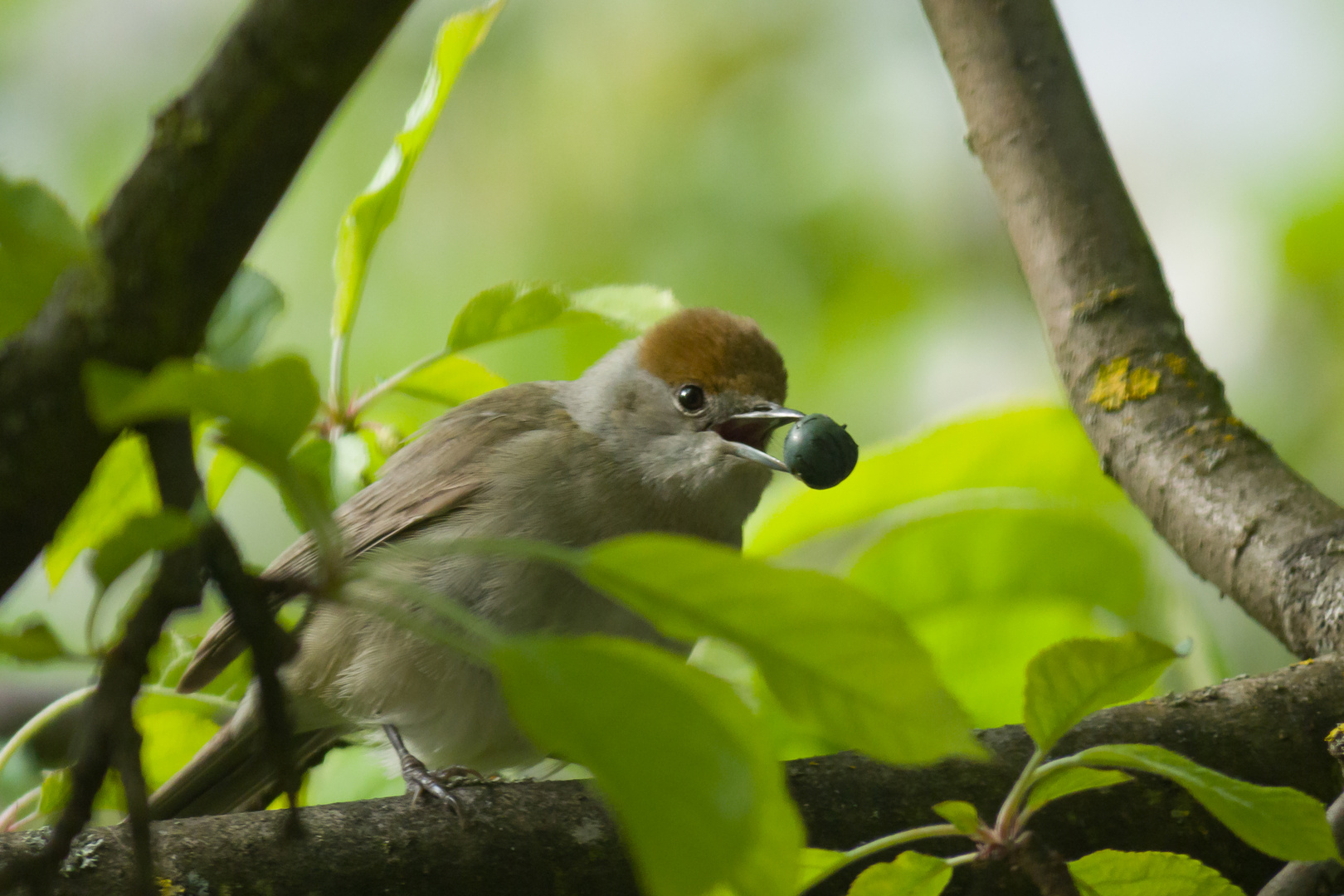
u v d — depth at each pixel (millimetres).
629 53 12570
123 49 12344
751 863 2557
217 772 7223
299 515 2885
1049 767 3541
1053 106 6859
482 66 12477
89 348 2988
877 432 11836
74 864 4340
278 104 2982
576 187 12281
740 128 12445
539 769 8125
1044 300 6742
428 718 7074
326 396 6684
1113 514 7832
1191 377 6438
